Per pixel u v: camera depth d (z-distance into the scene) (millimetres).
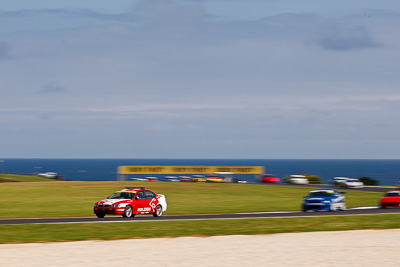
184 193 109812
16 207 72812
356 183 145625
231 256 29234
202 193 109938
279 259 28344
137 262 27375
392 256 29359
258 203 84125
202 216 57406
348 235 38406
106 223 45719
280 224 45500
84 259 28219
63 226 43750
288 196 103188
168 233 39000
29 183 130250
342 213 60344
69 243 34281
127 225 44594
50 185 123938
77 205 77375
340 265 26750
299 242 34719
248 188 126312
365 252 30641
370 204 82438
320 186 148000
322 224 45469
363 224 45469
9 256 29125
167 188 123500
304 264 26953
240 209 71250
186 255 29547
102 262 27359
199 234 38688
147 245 33375
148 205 57812
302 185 153375
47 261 27609
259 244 33781
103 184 130500
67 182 136875
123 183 135375
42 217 57625
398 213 58594
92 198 92438
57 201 84750
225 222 46875
